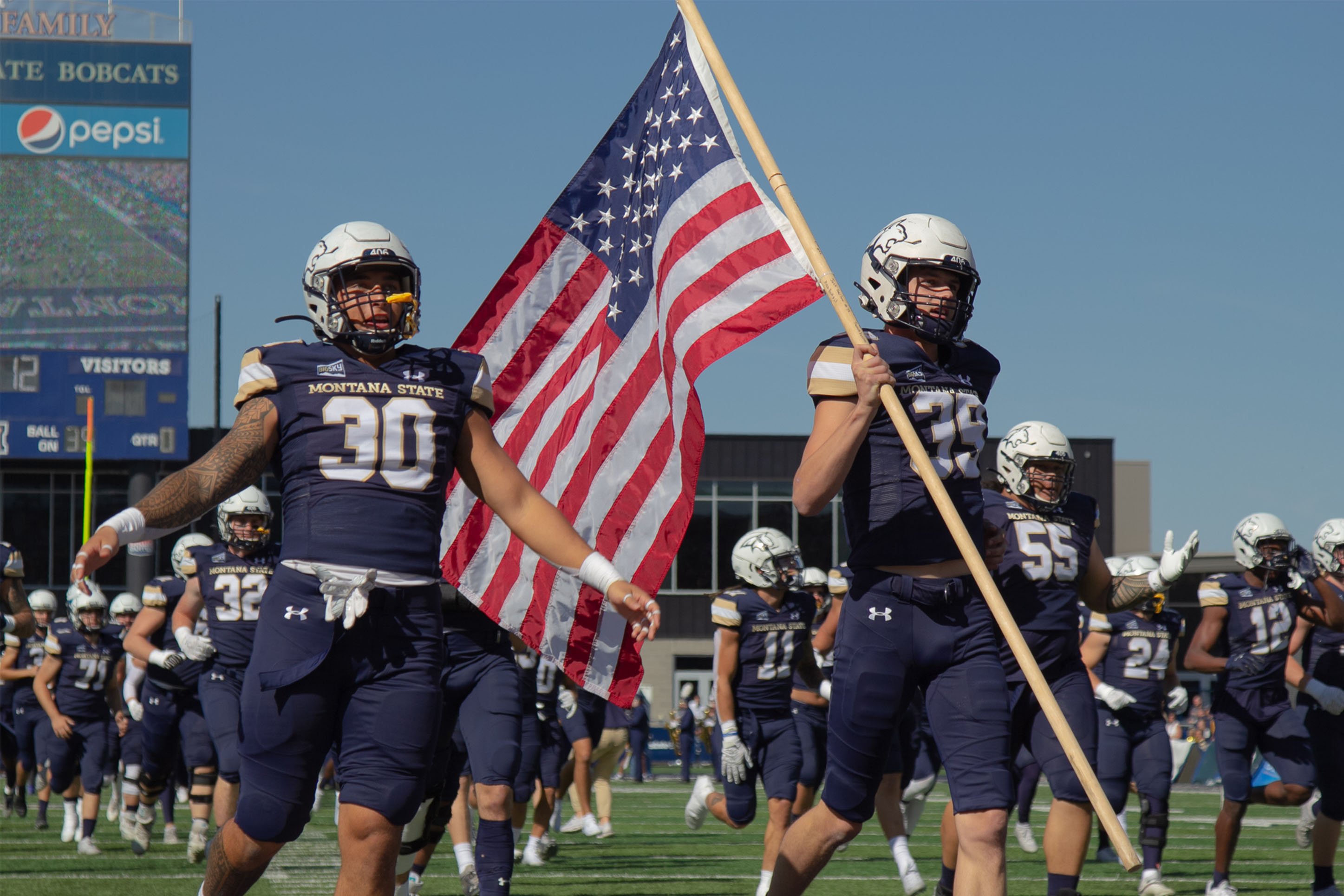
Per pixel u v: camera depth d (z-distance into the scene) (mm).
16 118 57250
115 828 23250
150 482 59375
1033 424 9977
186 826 22453
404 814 6125
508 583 9031
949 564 7285
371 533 6133
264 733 6113
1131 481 90438
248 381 6254
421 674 6164
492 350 9594
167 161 58125
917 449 6996
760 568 13242
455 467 6570
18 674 24047
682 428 9242
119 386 57344
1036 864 16953
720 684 13242
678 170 9492
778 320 9000
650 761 52156
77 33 57719
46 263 57094
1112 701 13867
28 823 25047
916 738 15008
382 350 6367
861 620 7266
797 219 7816
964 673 7219
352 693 6148
